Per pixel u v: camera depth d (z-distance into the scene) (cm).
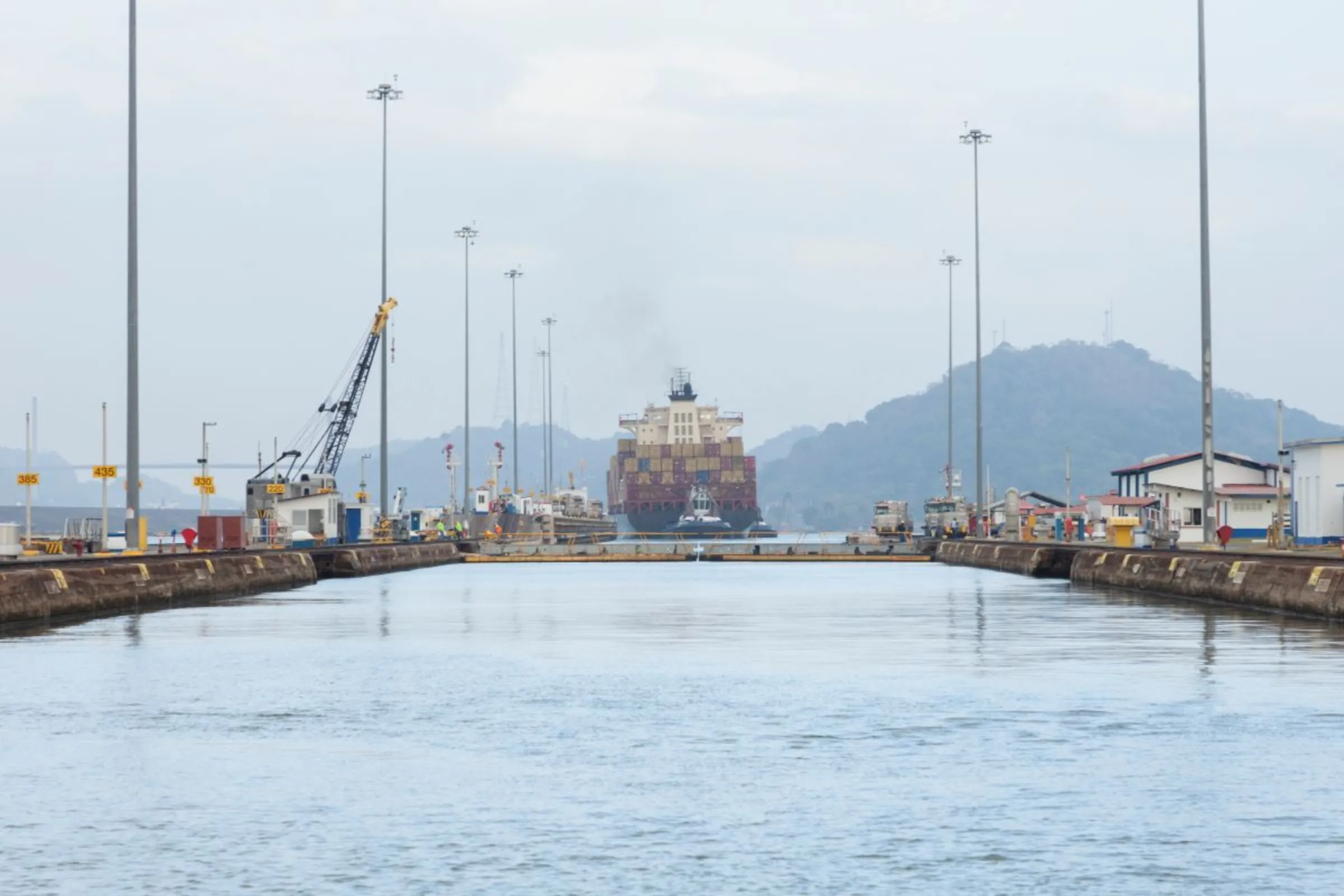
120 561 9025
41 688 4878
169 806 3088
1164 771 3381
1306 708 4278
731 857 2683
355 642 6581
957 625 7462
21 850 2741
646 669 5444
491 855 2698
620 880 2542
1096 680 4941
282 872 2591
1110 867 2600
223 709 4400
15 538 9381
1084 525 16562
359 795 3194
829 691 4753
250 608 9056
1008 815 2977
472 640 6719
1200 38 11138
